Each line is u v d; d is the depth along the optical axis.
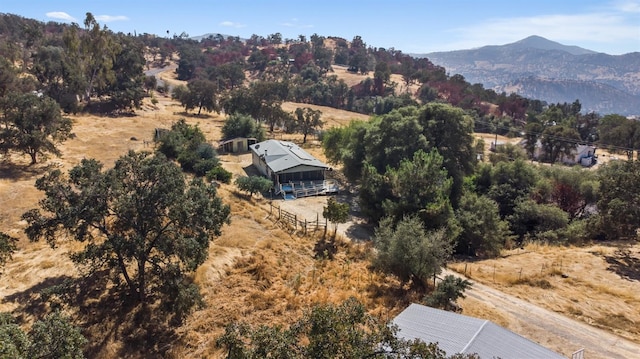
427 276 24.23
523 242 34.91
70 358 10.68
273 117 83.69
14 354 9.12
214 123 81.62
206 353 17.95
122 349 17.91
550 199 42.06
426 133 42.62
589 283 24.83
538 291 24.31
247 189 40.41
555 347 18.70
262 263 26.02
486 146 93.38
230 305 21.48
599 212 31.70
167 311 20.17
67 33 75.25
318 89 151.38
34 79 71.81
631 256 28.89
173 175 19.73
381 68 182.25
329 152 56.34
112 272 22.47
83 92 74.44
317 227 34.22
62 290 18.59
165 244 19.27
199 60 183.62
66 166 41.38
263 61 197.88
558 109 137.75
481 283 25.70
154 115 80.38
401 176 34.47
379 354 10.68
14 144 39.69
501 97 168.00
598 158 90.88
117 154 48.25
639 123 99.25
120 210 18.36
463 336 14.34
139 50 111.38
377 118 53.00
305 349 10.41
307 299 22.56
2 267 22.34
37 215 19.08
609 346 18.84
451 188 38.31
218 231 21.38
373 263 26.27
